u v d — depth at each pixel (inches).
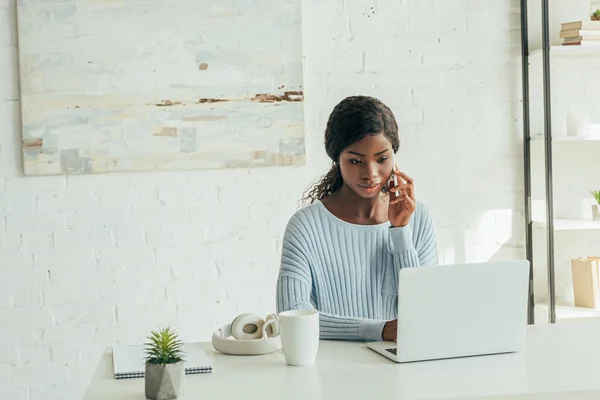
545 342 83.9
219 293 141.8
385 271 93.8
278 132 141.2
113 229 139.3
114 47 137.3
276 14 140.3
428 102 146.3
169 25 138.2
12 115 136.7
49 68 135.9
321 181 98.4
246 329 83.0
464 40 146.9
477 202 148.3
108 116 137.6
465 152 147.7
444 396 64.7
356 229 93.7
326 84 143.5
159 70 138.3
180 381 66.1
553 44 148.5
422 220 95.3
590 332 88.5
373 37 144.3
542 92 147.3
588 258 146.8
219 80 139.6
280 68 140.7
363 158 91.7
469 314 76.9
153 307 140.5
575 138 140.3
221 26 139.3
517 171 149.3
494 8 147.6
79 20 136.3
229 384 69.7
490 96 148.1
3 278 137.2
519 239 149.7
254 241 142.2
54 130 136.6
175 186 140.3
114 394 67.7
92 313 139.3
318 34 143.1
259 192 142.1
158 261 140.3
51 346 138.6
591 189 151.6
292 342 75.1
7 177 136.9
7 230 137.1
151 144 138.6
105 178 138.8
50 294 138.3
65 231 138.3
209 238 141.3
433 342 76.3
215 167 140.0
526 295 78.6
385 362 76.5
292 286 89.8
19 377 138.1
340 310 92.7
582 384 67.7
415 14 145.3
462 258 148.1
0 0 135.9
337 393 66.2
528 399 65.3
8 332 137.6
